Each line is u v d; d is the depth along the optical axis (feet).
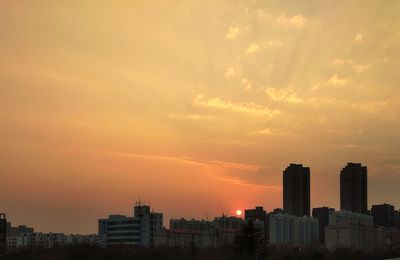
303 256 588.09
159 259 522.88
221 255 517.96
